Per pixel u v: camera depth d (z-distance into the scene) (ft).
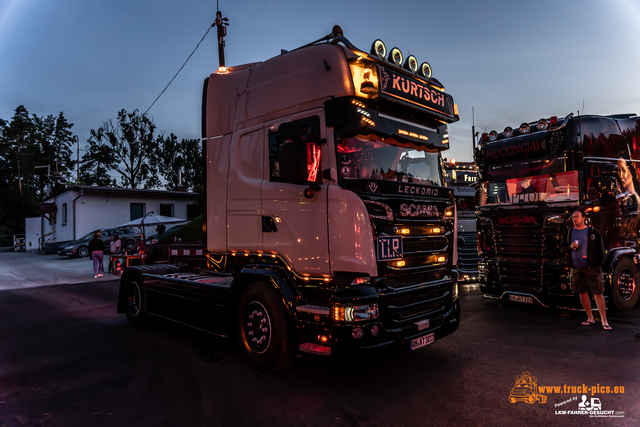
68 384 13.70
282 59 14.76
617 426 10.37
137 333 20.61
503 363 14.94
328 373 14.26
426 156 15.64
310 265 12.88
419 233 13.93
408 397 12.17
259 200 14.47
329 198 12.55
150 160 162.50
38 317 24.89
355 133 12.46
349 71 12.89
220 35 45.65
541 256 22.49
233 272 15.48
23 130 183.93
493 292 25.02
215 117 16.71
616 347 16.56
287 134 12.24
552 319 21.57
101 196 85.92
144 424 10.82
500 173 24.94
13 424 10.94
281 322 13.42
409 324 13.03
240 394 12.63
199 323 17.30
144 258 46.52
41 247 96.43
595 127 22.38
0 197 171.94
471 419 10.75
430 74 15.79
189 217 96.07
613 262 22.07
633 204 23.86
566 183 21.93
